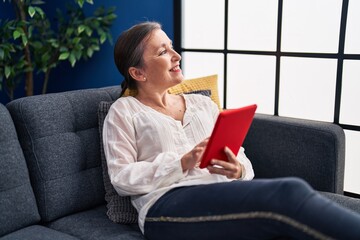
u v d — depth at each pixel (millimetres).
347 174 1839
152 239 1155
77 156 1367
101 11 2283
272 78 1970
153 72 1339
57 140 1326
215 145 1103
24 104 1308
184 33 2297
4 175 1197
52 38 2332
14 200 1212
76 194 1351
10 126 1254
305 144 1540
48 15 2477
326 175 1506
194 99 1446
